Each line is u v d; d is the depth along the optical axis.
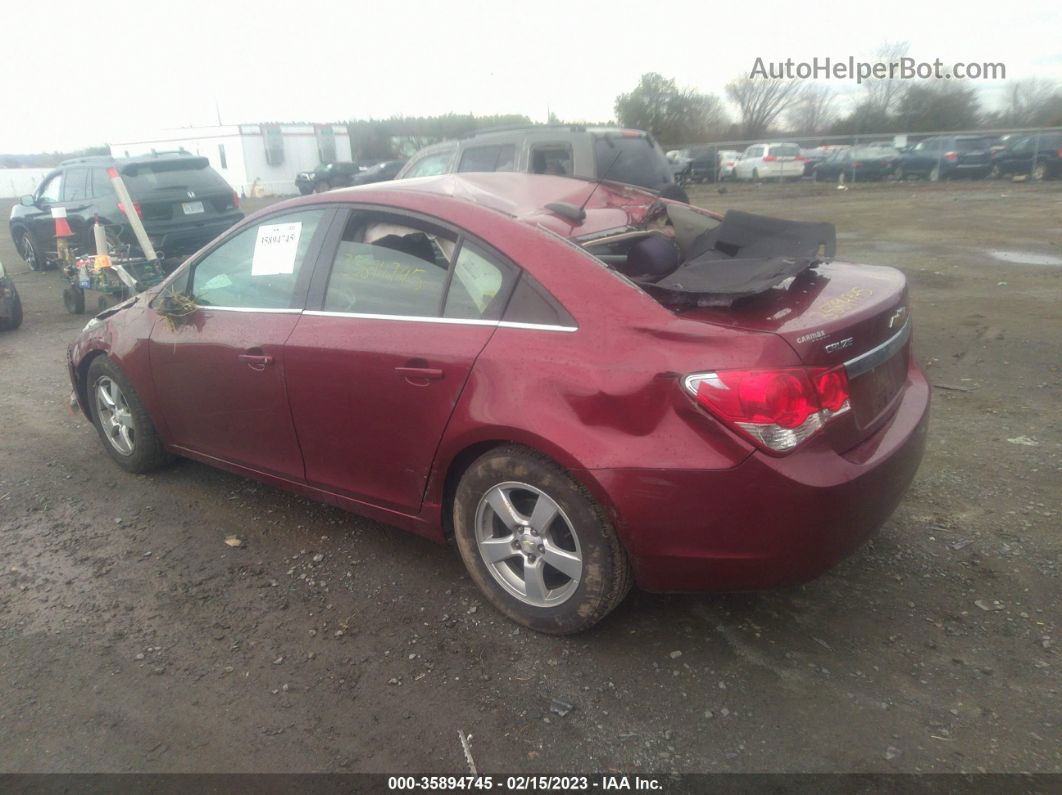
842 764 2.43
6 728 2.69
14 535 4.02
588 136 8.59
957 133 27.23
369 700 2.78
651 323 2.68
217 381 3.85
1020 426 4.89
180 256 11.47
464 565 3.62
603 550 2.79
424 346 3.06
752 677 2.82
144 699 2.82
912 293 8.97
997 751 2.45
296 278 3.59
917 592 3.26
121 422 4.63
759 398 2.48
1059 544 3.55
